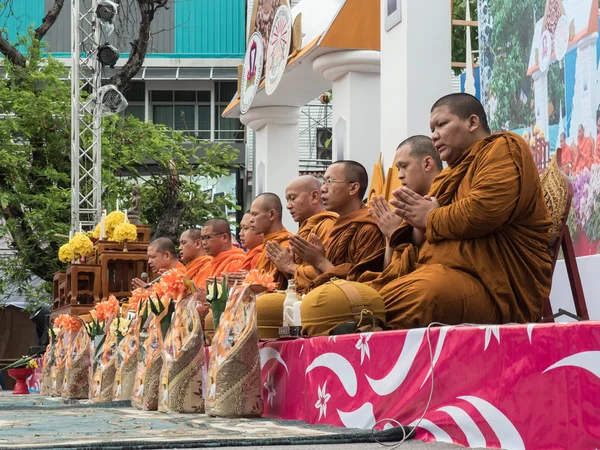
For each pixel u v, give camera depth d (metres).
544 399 3.55
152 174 25.16
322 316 5.85
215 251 11.59
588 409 3.31
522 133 9.40
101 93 19.55
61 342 12.29
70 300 13.62
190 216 25.00
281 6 14.49
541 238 5.87
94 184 19.64
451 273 5.73
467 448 3.97
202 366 7.12
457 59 21.06
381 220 6.54
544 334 3.56
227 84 32.25
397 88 11.17
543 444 3.55
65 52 31.84
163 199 24.73
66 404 9.48
